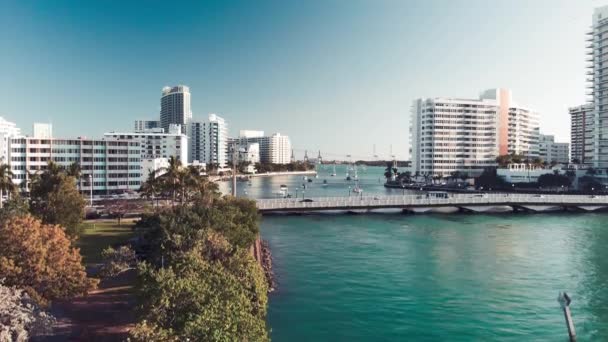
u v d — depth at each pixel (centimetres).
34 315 3469
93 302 4834
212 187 10725
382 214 14100
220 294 3431
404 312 5400
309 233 10662
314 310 5434
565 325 5031
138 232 8394
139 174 19650
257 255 7500
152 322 3172
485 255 8350
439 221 12781
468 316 5291
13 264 3809
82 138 18488
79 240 8131
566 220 13138
